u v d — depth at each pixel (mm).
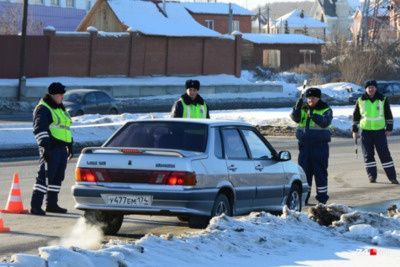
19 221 32406
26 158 63656
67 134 35000
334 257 23891
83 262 19328
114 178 27734
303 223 28609
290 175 33781
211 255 22953
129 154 27750
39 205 34312
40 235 29062
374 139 49094
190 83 38062
